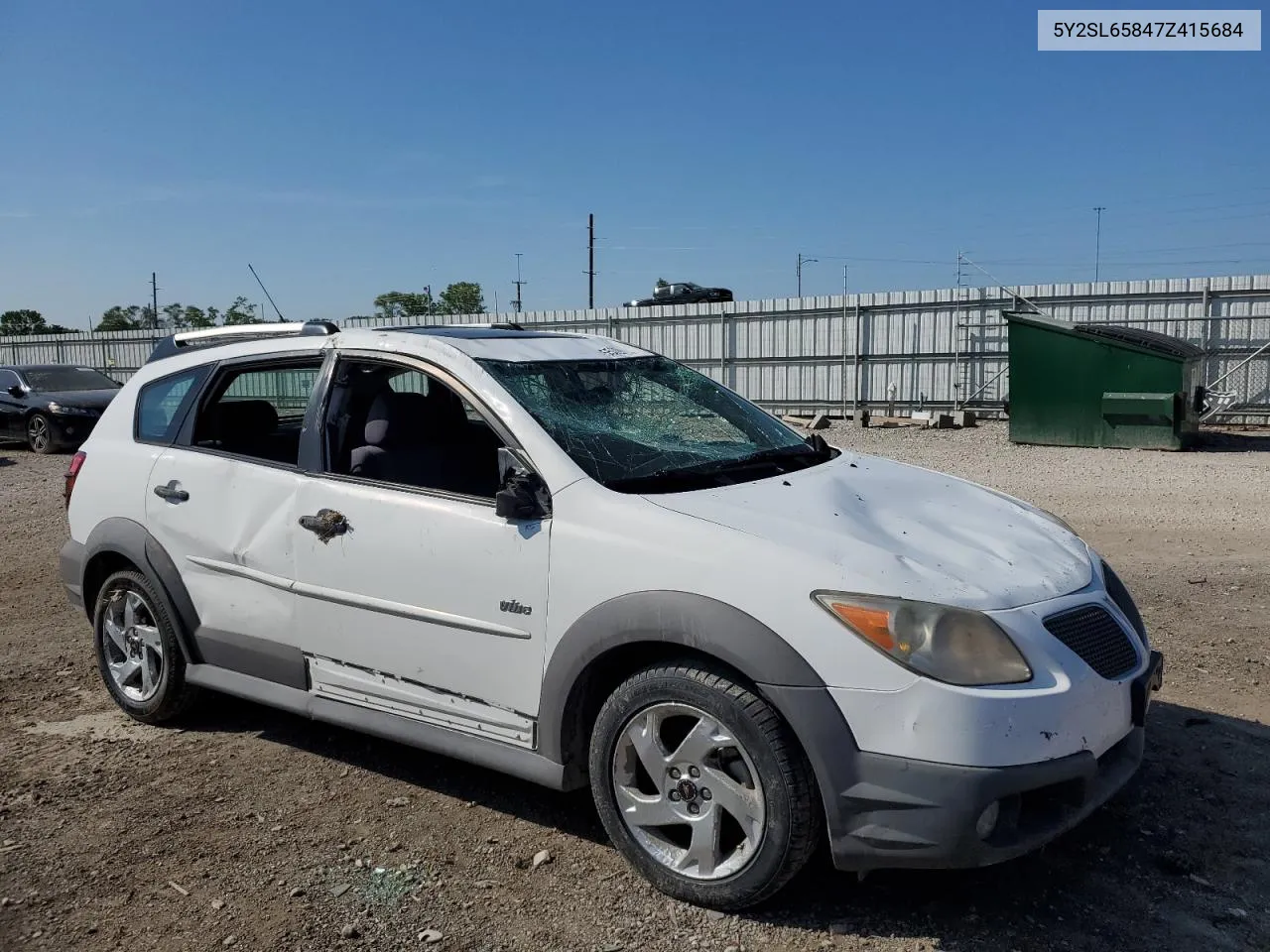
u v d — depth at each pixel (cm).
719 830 316
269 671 425
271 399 448
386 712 392
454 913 319
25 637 624
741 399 473
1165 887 330
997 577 314
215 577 437
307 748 451
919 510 364
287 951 301
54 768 431
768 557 307
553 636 340
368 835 370
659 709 323
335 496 396
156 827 377
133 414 489
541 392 386
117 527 469
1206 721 457
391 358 405
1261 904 320
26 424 1670
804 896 325
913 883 333
